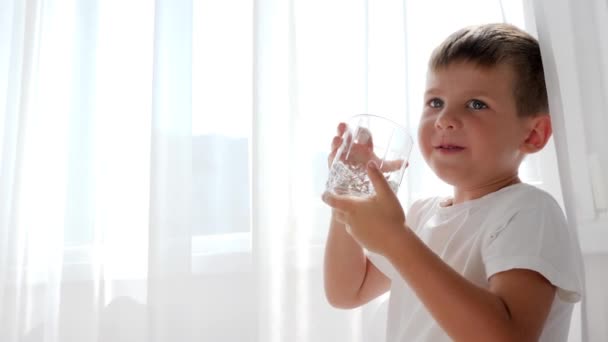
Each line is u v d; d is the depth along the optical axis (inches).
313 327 41.2
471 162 29.2
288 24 41.9
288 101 41.5
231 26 42.8
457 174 29.5
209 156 41.5
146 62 42.8
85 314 41.1
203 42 42.4
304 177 41.7
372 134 29.5
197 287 40.7
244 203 41.7
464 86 29.5
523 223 25.8
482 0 43.3
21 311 40.0
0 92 41.2
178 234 39.4
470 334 22.9
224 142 42.1
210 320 40.6
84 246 41.4
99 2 42.5
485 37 30.0
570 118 30.1
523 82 29.8
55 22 42.0
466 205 30.0
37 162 41.0
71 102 42.0
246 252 41.3
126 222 42.0
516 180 30.6
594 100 29.7
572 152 30.0
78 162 41.8
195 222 40.8
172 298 39.0
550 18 30.5
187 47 40.6
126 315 41.5
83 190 41.7
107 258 41.2
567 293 25.6
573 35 30.1
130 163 42.2
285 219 40.9
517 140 29.9
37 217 40.8
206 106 42.1
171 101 40.1
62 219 41.1
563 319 28.0
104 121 41.9
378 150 29.2
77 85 42.0
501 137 29.1
